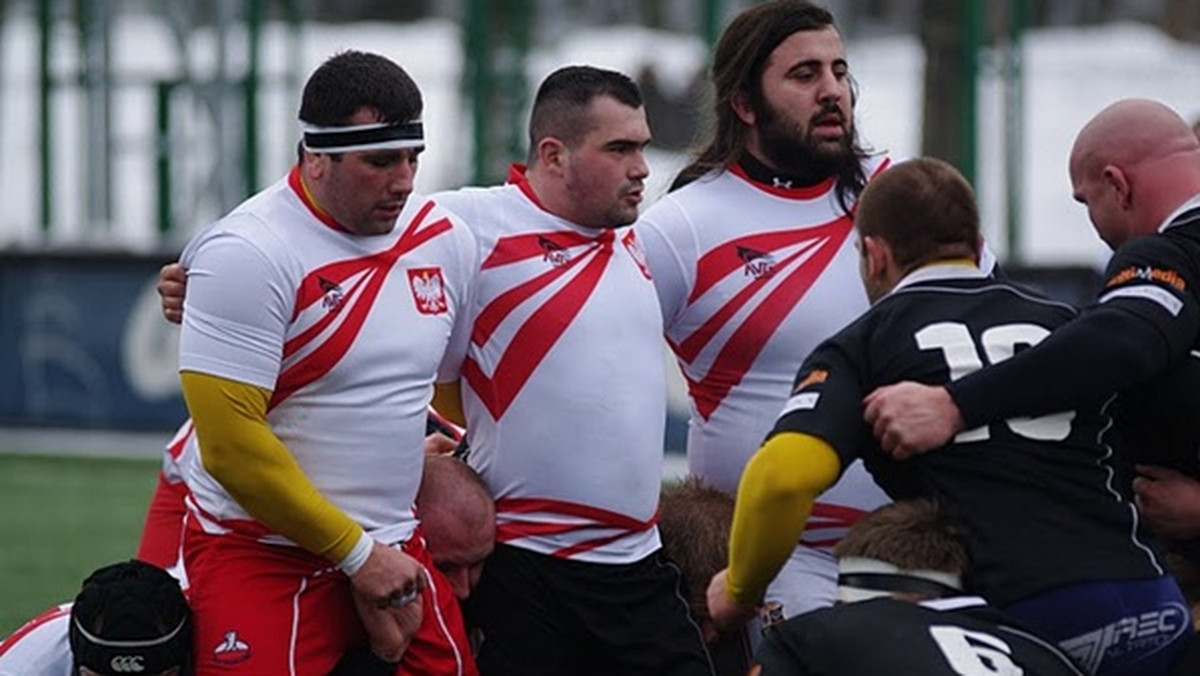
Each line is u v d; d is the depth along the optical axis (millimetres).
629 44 65438
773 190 21078
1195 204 17562
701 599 20438
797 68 20719
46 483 45125
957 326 16516
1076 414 16484
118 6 61031
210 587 18672
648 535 20156
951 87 53906
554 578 19781
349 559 18125
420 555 19188
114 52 57719
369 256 18547
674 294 21016
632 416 19859
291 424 18438
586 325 19766
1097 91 55125
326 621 18703
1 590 33312
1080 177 18156
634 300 20141
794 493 15922
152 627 18359
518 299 19703
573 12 66000
